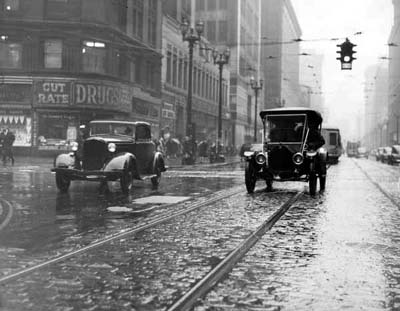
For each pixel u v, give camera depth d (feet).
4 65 116.47
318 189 59.06
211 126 222.07
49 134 117.19
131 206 39.68
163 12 159.33
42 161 105.50
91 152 48.65
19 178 65.31
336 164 155.12
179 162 127.24
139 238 26.53
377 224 32.14
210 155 134.51
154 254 22.75
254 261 21.65
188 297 16.35
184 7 193.98
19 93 116.26
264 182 71.26
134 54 136.56
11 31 115.85
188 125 121.08
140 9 141.28
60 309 15.16
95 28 118.01
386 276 19.42
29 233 27.61
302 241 26.17
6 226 29.86
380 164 160.45
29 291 16.97
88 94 116.78
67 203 41.29
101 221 31.86
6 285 17.65
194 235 27.53
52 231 28.25
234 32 259.80
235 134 263.70
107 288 17.38
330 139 158.20
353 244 25.57
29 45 116.26
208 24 262.26
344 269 20.40
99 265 20.62
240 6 271.28
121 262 21.18
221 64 147.43
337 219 34.14
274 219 33.65
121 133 53.52
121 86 122.52
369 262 21.68
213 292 17.06
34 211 36.29
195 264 20.93
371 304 15.92
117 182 64.90
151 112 146.20
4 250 23.26
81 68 117.80
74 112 116.98
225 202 43.93
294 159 52.08
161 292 16.96
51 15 117.08
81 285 17.72
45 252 22.86
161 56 153.69
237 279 18.74
